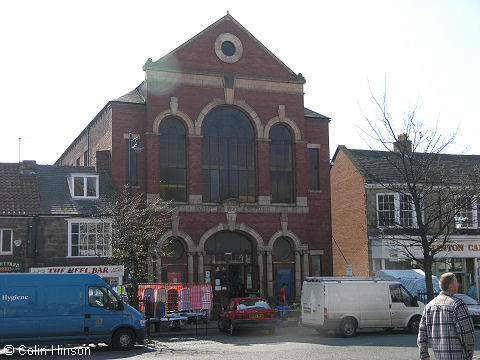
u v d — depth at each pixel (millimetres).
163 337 22562
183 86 31000
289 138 33188
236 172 31859
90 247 27828
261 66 32719
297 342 19719
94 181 29781
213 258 31062
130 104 30500
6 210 27062
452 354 7742
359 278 22609
